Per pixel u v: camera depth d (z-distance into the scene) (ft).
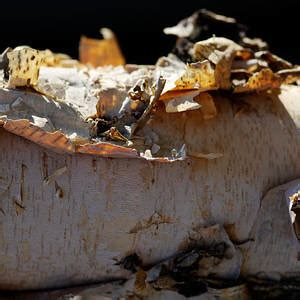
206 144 4.27
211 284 4.28
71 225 4.18
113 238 4.21
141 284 4.25
